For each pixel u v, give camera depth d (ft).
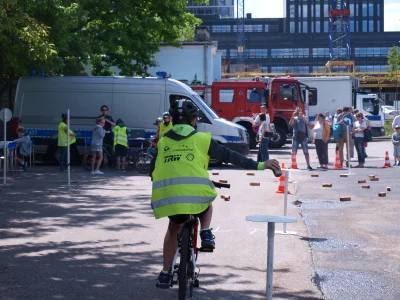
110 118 82.64
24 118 85.56
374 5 404.36
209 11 436.35
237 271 27.09
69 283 25.08
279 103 120.37
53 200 49.88
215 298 22.91
